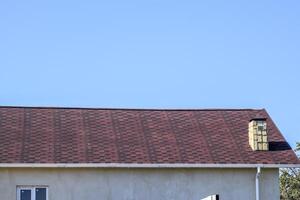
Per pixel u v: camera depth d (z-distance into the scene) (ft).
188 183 85.25
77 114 95.91
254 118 90.17
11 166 81.56
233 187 85.76
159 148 87.56
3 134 88.07
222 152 87.61
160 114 98.02
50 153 84.17
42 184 82.99
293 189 142.20
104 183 84.02
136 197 84.23
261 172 86.43
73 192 83.30
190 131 93.09
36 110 96.32
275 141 91.66
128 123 94.27
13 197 82.12
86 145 86.84
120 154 85.30
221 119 97.30
